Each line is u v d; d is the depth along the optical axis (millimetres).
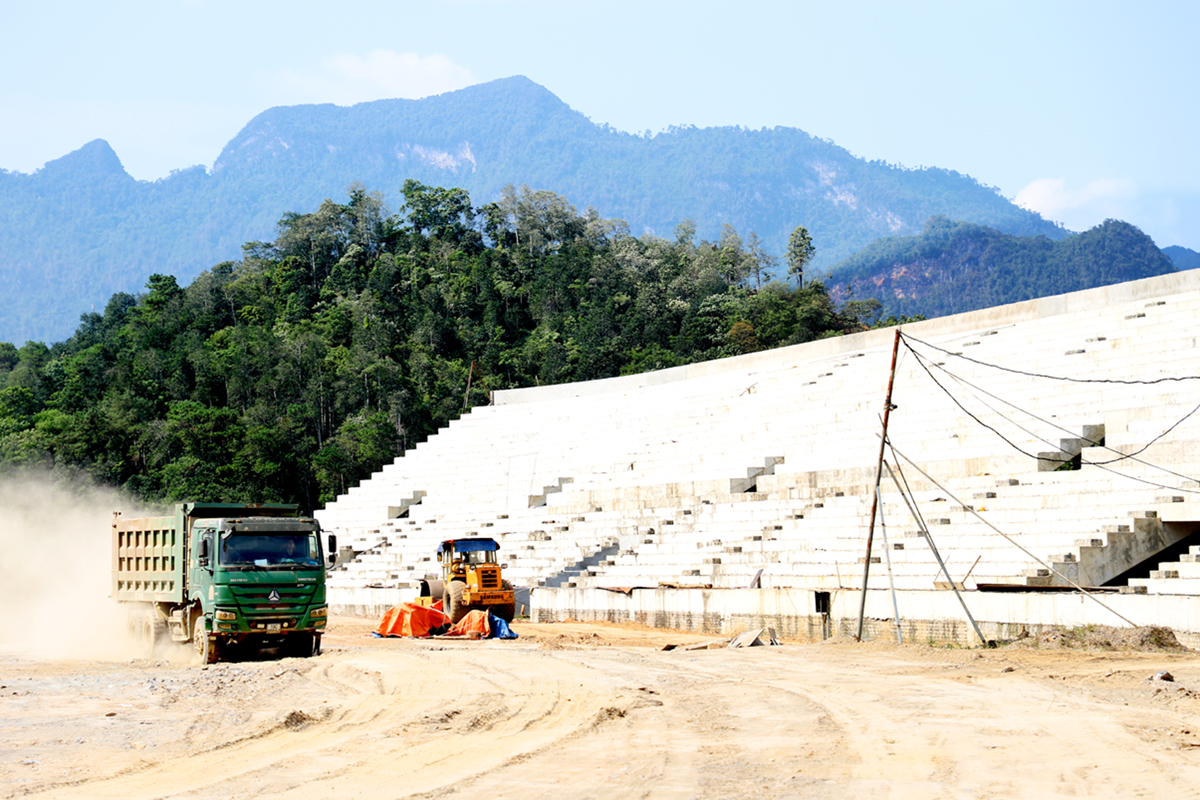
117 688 19266
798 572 30859
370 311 116688
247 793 10945
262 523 23828
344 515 60875
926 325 46125
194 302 129250
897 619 24344
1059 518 27203
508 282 130375
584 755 12312
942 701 15570
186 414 88250
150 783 11609
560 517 46750
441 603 31969
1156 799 9648
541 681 18641
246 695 17922
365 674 20047
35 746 13898
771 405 46531
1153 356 33500
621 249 146000
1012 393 36344
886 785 10445
